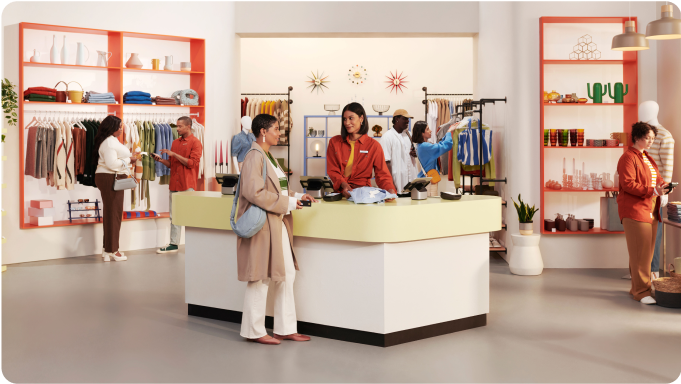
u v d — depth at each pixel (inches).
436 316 147.0
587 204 253.6
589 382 117.0
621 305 179.8
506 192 262.4
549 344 141.3
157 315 169.9
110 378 119.9
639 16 243.1
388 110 405.1
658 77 241.1
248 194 131.0
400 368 125.0
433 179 258.8
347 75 413.1
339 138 169.3
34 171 253.8
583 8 244.2
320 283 146.6
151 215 292.4
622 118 252.4
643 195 182.4
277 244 135.7
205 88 307.7
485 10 289.4
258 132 138.2
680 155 224.5
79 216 280.5
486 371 123.2
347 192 155.9
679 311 172.2
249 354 134.7
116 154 249.3
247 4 308.5
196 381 118.3
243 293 159.9
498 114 272.5
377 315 138.0
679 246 227.1
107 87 290.4
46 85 273.1
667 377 119.4
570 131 243.4
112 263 252.4
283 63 411.8
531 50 246.4
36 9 263.6
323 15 305.9
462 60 414.3
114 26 286.4
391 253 136.9
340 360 130.1
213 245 165.0
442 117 384.8
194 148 265.7
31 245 258.2
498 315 168.2
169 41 307.0
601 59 249.9
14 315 169.3
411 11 305.0
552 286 207.5
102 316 168.4
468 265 152.7
